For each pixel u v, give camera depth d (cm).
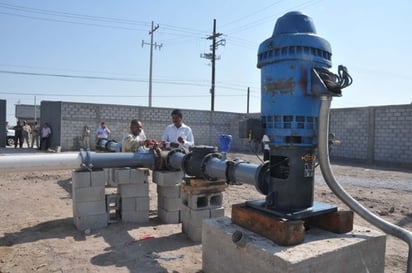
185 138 687
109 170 907
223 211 515
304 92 321
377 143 1803
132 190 586
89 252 451
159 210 614
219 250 362
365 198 872
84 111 2328
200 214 498
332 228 347
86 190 543
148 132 2556
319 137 318
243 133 356
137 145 677
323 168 325
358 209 334
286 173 341
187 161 503
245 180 382
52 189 890
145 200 595
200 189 501
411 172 1467
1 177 1072
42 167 514
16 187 910
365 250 325
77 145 2314
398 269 416
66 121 2277
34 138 2442
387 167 1675
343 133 1973
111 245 478
